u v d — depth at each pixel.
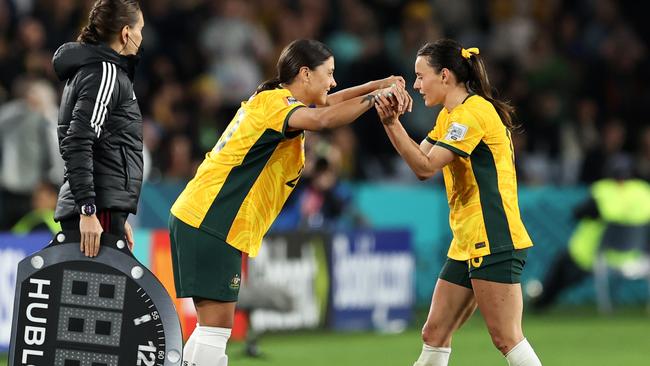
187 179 40.19
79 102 17.66
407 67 50.12
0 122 36.81
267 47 49.28
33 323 17.48
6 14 42.84
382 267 37.69
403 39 51.00
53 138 37.03
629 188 43.47
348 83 48.03
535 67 53.94
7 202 36.88
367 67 48.25
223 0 48.25
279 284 34.56
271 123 18.19
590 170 49.00
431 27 51.69
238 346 32.34
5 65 40.22
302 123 17.97
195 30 47.47
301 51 18.84
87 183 17.53
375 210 42.78
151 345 17.45
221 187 18.53
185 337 31.91
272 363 29.11
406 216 43.59
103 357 17.45
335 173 37.75
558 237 46.94
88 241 17.52
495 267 18.92
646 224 43.56
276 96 18.33
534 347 33.47
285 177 18.88
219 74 47.06
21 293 17.52
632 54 57.94
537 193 46.72
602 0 59.50
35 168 36.94
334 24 51.72
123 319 17.48
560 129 51.22
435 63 19.42
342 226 37.56
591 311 44.69
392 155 48.03
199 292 18.53
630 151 54.62
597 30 58.34
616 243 43.66
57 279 17.53
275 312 31.58
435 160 18.70
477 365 29.27
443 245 44.53
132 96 18.53
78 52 17.91
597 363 30.03
